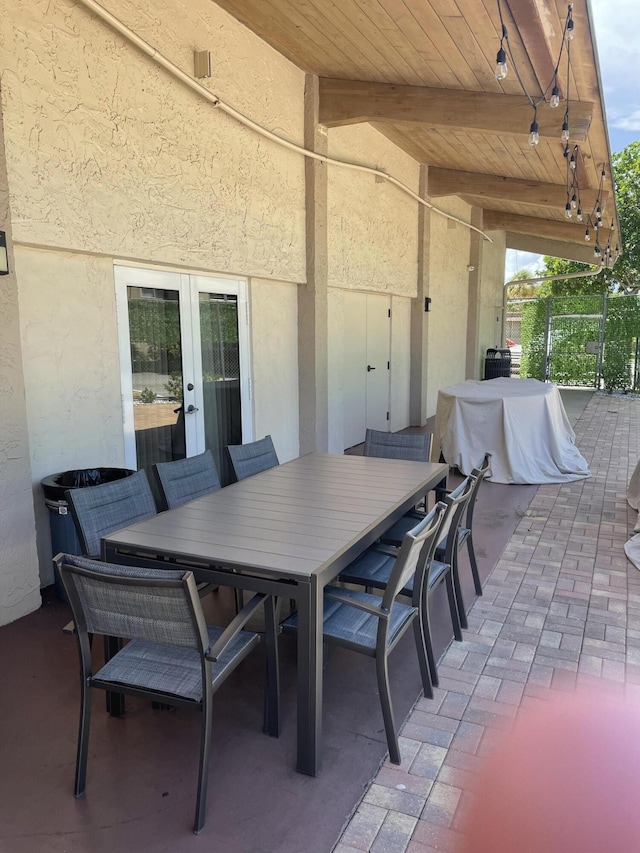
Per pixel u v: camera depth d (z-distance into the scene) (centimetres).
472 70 449
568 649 279
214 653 173
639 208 1947
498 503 514
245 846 171
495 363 1301
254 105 478
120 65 353
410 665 268
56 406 342
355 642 206
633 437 836
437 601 332
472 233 1138
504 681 253
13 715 232
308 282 575
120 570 170
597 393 1395
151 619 174
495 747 212
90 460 367
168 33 386
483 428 590
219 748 213
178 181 407
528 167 722
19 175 298
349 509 262
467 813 182
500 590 344
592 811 183
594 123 466
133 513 273
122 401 391
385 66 485
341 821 179
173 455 448
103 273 368
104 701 241
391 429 858
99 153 344
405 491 294
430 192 872
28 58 298
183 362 449
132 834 175
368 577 264
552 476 586
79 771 189
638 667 263
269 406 555
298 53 495
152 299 416
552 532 442
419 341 895
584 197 736
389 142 735
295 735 220
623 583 353
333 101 548
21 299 317
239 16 438
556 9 310
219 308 487
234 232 468
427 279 893
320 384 599
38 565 323
